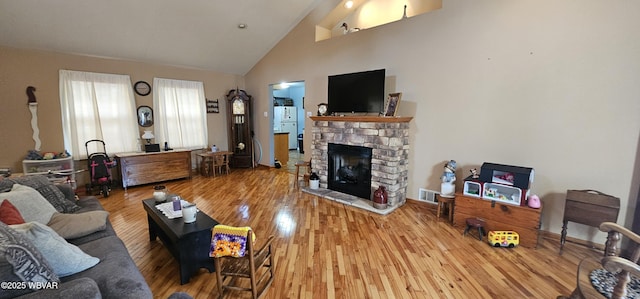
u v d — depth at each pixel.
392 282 2.09
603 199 2.42
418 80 3.67
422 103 3.66
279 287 2.03
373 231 2.98
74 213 2.39
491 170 2.89
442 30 3.41
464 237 2.85
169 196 2.86
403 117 3.49
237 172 6.06
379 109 3.72
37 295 1.09
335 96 4.23
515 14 2.90
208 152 5.87
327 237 2.84
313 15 4.97
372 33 4.09
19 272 1.11
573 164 2.71
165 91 5.47
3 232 1.19
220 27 4.75
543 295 1.94
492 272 2.22
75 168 4.54
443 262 2.37
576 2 2.56
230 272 1.89
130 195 4.27
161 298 1.91
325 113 4.45
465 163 3.38
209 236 2.14
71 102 4.42
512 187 2.76
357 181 4.04
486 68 3.13
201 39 4.95
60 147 4.43
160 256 2.47
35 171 4.03
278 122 9.12
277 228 3.06
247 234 1.78
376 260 2.40
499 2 2.98
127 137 5.03
